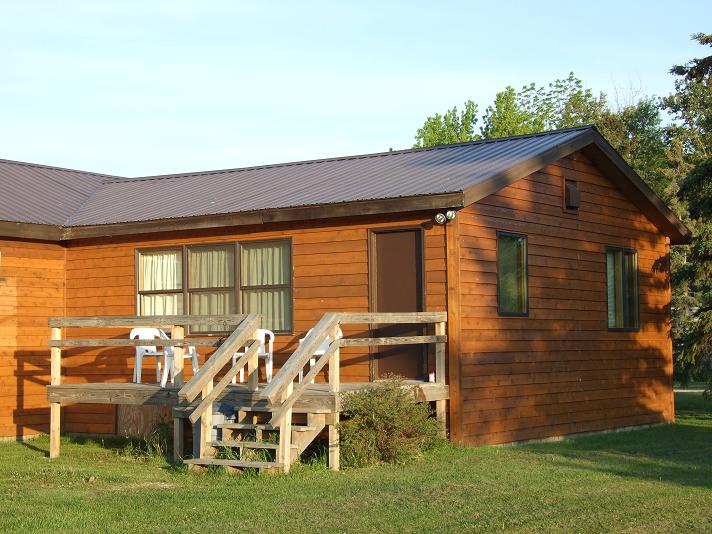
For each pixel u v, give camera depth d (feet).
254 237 52.80
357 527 29.27
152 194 62.69
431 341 45.55
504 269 50.57
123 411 56.75
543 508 32.01
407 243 48.42
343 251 50.03
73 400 46.98
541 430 52.42
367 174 55.31
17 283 56.95
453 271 46.65
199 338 54.49
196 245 54.80
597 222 58.95
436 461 42.42
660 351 65.16
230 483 36.99
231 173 65.92
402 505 32.48
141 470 41.57
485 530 28.78
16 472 41.42
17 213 57.26
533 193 53.01
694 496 34.50
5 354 56.24
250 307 53.16
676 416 71.20
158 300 56.13
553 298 54.19
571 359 55.42
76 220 58.29
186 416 42.70
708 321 63.82
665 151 129.49
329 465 39.99
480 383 47.93
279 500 33.42
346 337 50.03
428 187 47.26
